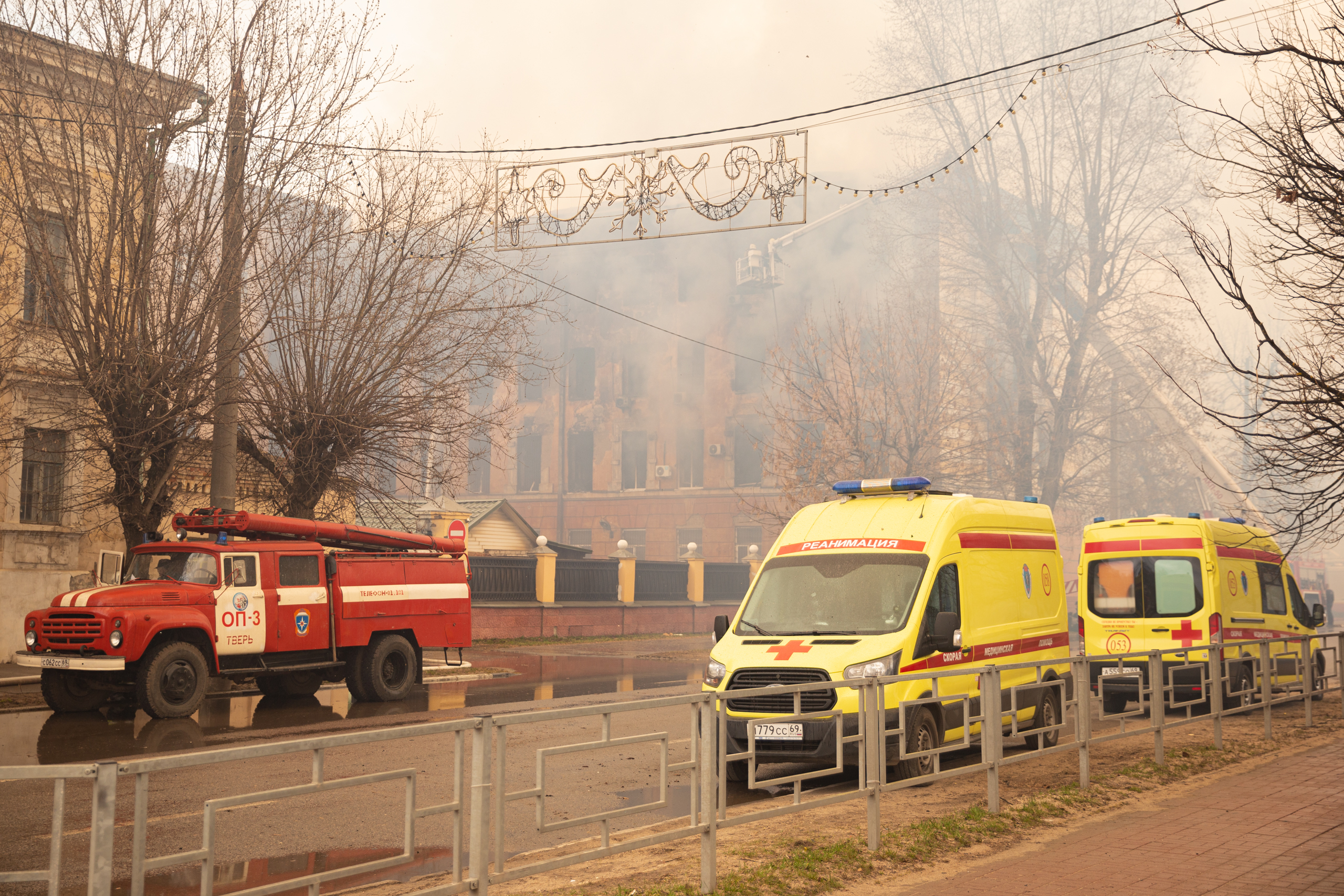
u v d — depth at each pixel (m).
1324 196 7.83
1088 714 9.09
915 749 9.02
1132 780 9.29
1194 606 14.48
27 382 18.41
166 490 17.17
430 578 16.95
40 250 15.31
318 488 19.28
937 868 6.38
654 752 10.73
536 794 4.80
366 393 19.16
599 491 53.78
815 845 6.77
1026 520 11.82
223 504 16.42
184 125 16.20
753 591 10.34
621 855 6.59
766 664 9.04
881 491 10.83
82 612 12.98
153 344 15.36
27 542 19.61
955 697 7.55
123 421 15.36
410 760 10.33
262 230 17.39
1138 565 14.95
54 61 15.76
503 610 28.91
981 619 10.36
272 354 19.66
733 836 7.17
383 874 6.15
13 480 19.47
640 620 34.44
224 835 7.18
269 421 18.81
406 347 19.05
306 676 16.61
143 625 13.09
